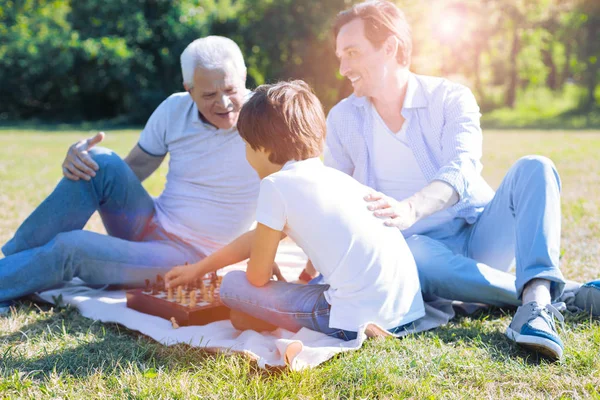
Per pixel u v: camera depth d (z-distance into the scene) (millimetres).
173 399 2057
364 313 2430
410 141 2994
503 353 2395
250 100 2516
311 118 2484
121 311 2867
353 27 2875
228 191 3311
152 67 25234
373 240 2439
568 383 2119
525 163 2719
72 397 2076
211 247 3359
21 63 24516
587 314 2762
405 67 2975
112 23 25734
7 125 22625
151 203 3400
